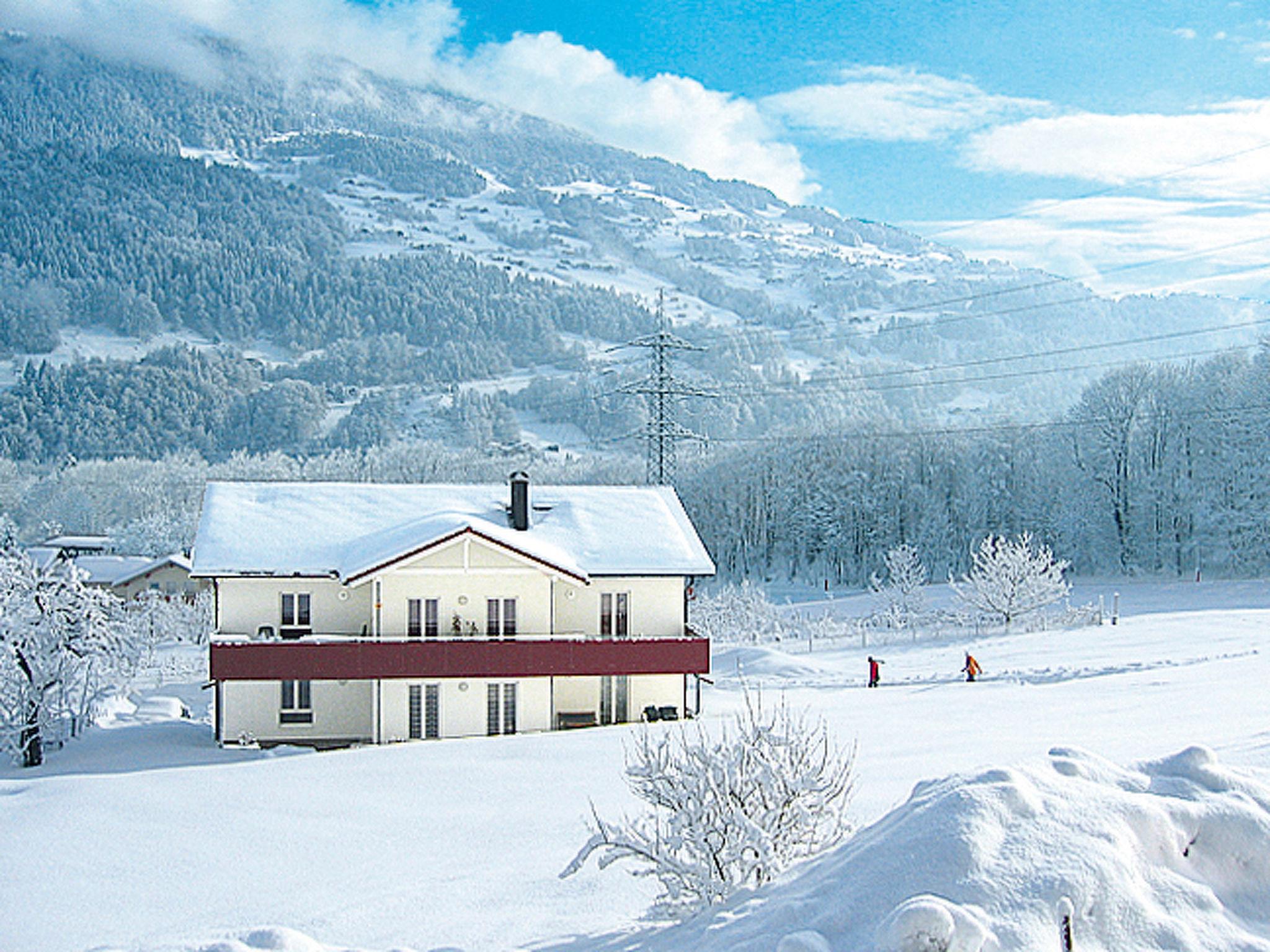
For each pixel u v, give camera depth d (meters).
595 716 35.12
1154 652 43.19
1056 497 90.31
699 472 114.81
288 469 144.50
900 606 64.56
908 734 25.41
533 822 19.70
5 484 142.00
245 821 21.47
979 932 6.42
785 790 10.41
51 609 33.75
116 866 18.39
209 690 46.88
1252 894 7.32
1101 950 6.62
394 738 33.50
